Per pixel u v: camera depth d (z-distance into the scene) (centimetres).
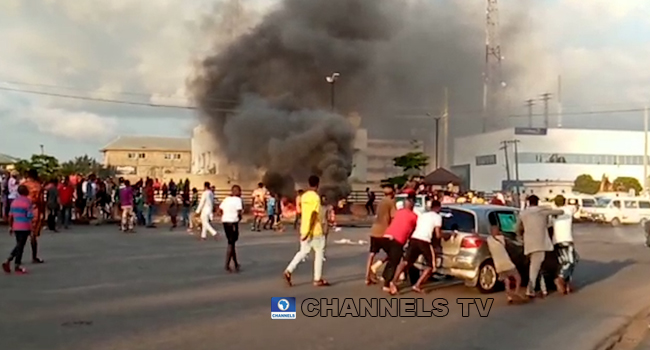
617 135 7094
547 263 1242
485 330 891
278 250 1914
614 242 2672
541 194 6612
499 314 1019
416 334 848
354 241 2305
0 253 1691
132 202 2575
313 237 1227
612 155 7069
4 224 2588
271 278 1330
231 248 1446
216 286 1216
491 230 1154
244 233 2616
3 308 958
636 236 3089
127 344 744
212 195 2259
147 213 2814
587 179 6506
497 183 6956
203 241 2161
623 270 1681
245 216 3631
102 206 2980
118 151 10812
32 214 1355
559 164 6919
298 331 841
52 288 1158
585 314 1042
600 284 1413
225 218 1440
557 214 1184
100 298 1062
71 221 2833
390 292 1152
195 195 3066
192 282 1263
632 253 2159
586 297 1225
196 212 2423
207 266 1514
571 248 1261
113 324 857
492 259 1186
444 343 800
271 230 2777
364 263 1617
